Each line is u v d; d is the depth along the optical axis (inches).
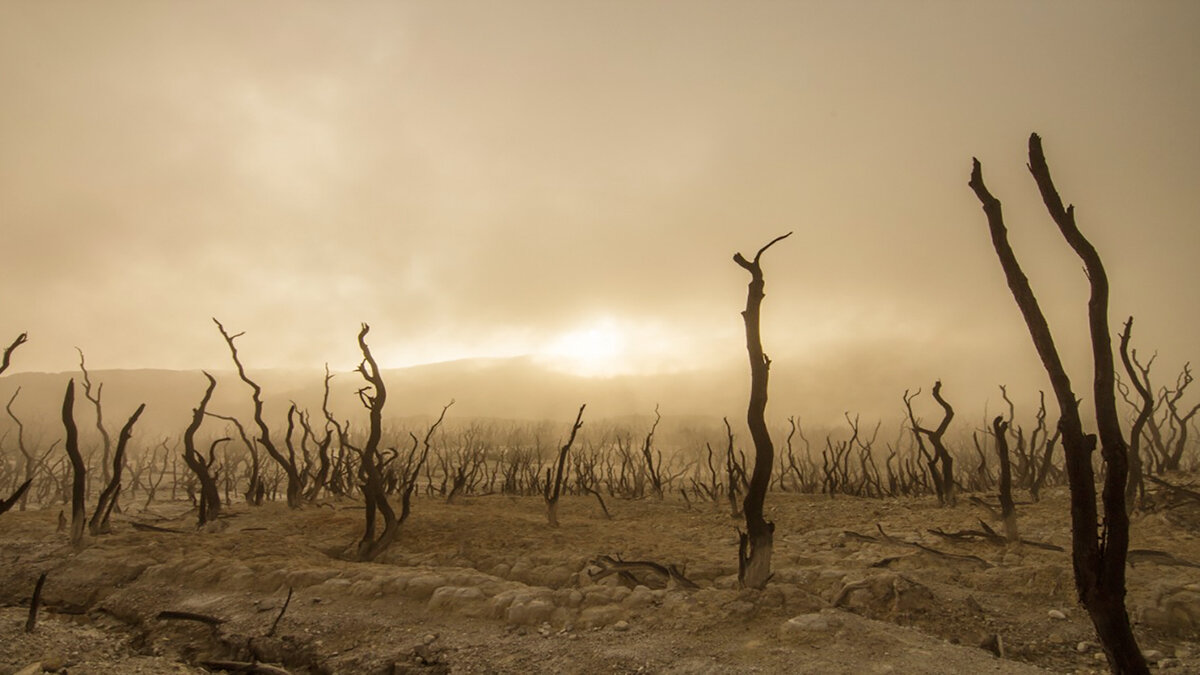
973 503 635.5
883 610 298.7
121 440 520.4
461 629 287.4
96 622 323.6
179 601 333.4
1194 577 331.0
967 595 322.0
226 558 403.2
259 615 309.6
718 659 242.5
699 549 483.5
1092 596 190.1
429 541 495.2
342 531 532.1
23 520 549.6
